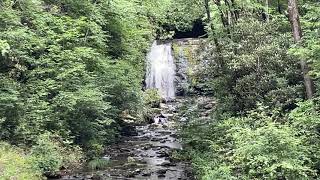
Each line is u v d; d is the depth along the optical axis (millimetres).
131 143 17250
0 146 12078
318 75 9852
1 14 14180
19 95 13570
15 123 13227
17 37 13742
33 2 16422
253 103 13156
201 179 9891
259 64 13359
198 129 14625
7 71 14680
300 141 8438
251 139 8875
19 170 10812
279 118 10797
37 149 12531
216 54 14914
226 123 12148
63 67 14922
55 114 14125
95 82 16547
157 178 11430
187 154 13812
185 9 17188
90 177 11719
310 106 9805
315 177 8336
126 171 12414
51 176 11727
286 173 7926
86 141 15242
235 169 9625
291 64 12906
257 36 14016
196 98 20031
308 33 11773
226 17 16688
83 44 17344
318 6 12109
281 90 12180
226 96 14805
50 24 16766
